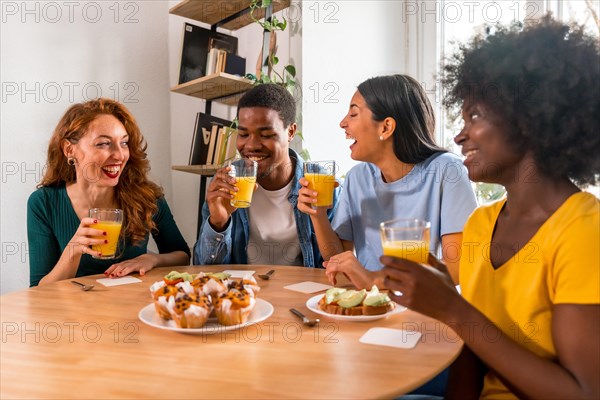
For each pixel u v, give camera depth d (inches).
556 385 27.1
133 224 67.9
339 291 41.8
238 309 36.4
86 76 109.8
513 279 33.1
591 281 27.7
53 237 67.7
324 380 27.2
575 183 35.2
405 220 36.2
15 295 48.0
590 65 31.3
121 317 40.3
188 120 128.0
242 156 71.1
